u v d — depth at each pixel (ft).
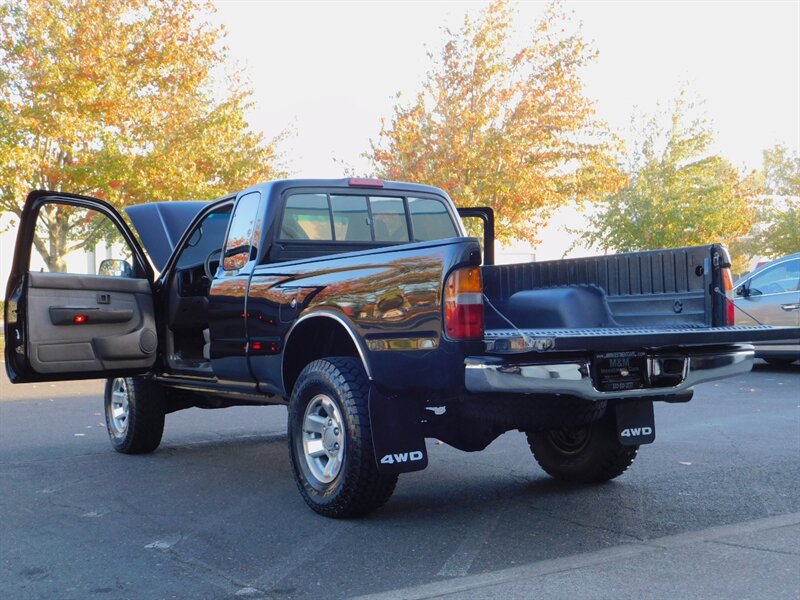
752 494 18.38
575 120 76.13
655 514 16.96
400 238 22.21
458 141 74.18
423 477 21.18
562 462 20.04
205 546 15.46
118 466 23.17
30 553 15.17
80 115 64.03
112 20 65.87
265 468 22.74
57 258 68.23
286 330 18.51
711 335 15.57
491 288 20.75
